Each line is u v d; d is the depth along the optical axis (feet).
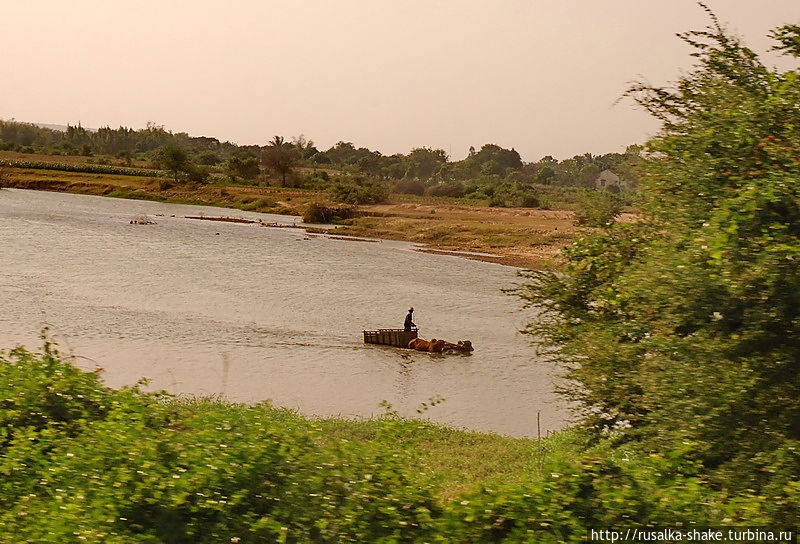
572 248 74.13
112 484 38.34
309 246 355.77
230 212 544.62
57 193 630.74
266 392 123.54
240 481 38.22
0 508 40.47
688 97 62.18
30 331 154.71
